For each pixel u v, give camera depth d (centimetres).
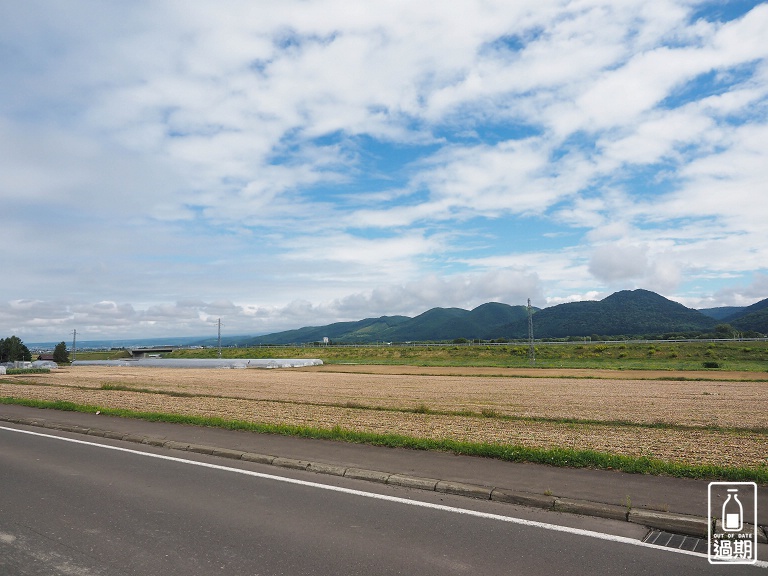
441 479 838
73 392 2658
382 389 3172
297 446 1115
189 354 11488
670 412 1994
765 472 862
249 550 572
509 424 1562
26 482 862
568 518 683
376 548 576
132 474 917
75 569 527
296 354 9856
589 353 7319
